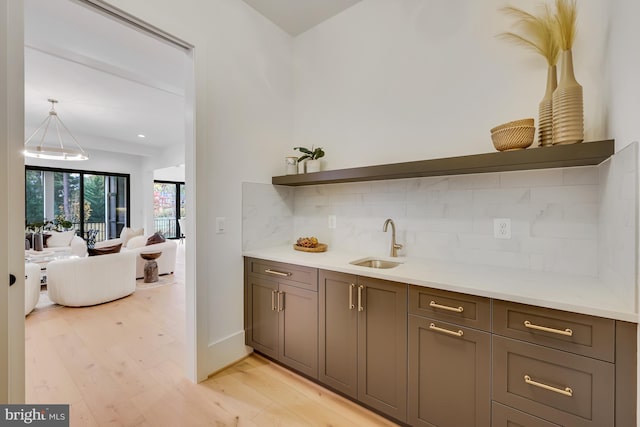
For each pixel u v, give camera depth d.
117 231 7.24
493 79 1.70
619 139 1.11
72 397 1.73
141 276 4.71
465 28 1.80
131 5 1.55
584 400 1.03
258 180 2.36
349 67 2.34
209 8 1.97
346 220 2.34
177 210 10.72
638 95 0.94
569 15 1.31
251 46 2.30
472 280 1.37
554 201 1.52
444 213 1.88
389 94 2.12
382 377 1.55
